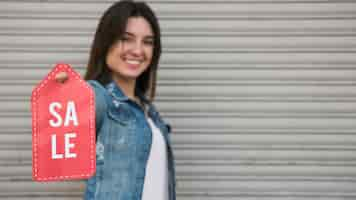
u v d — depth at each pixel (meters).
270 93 1.95
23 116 1.93
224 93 1.95
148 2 1.93
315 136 1.96
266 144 1.96
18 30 1.92
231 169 1.97
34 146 0.98
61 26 1.93
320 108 1.95
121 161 1.22
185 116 1.96
